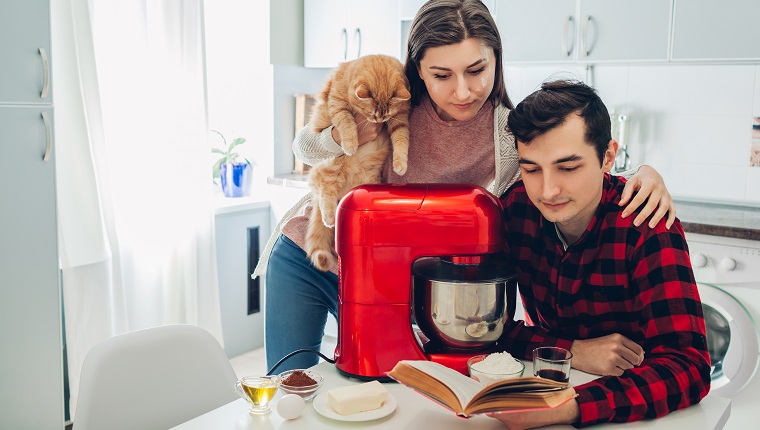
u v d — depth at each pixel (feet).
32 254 7.64
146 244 10.02
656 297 4.04
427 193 4.17
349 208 4.15
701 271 8.05
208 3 12.38
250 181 12.10
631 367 4.12
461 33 4.52
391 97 5.19
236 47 12.39
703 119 9.60
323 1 11.86
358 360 4.19
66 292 8.85
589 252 4.32
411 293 4.27
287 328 5.90
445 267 4.32
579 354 4.27
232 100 12.61
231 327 11.69
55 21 8.55
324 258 5.66
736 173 9.47
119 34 9.50
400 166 5.23
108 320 9.25
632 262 4.20
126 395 4.45
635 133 10.12
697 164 9.73
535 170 4.08
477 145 5.18
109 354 4.45
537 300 4.73
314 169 5.82
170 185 10.14
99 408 4.33
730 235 7.82
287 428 3.55
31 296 7.68
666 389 3.70
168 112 10.05
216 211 11.06
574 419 3.58
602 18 9.26
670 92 9.77
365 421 3.61
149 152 9.91
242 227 11.63
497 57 4.91
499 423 3.61
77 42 8.77
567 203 4.04
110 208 9.29
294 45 12.25
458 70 4.62
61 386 8.10
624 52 9.18
